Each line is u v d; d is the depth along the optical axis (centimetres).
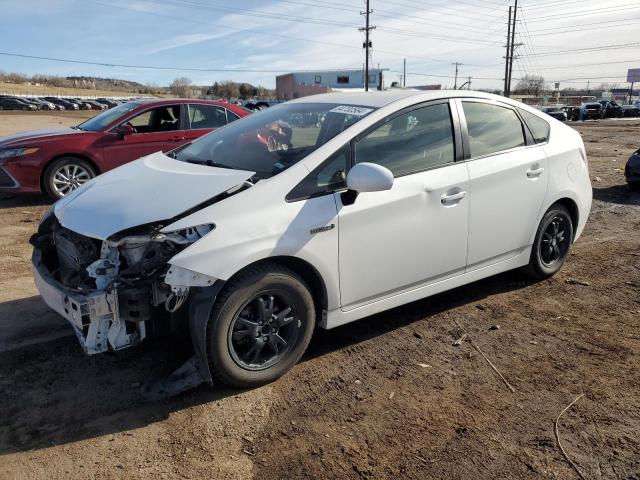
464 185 399
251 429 294
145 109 865
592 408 312
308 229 325
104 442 281
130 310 294
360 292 359
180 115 884
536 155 453
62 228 356
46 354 364
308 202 329
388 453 276
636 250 601
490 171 416
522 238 454
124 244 301
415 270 383
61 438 284
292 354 339
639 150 959
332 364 359
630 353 374
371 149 361
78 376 340
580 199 497
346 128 359
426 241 383
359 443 283
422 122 389
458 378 344
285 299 329
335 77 7962
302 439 286
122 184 356
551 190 465
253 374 324
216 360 308
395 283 376
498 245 435
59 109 6344
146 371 346
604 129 2888
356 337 396
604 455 274
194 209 307
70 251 338
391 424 298
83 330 300
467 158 407
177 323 316
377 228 355
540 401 320
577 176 492
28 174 789
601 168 1224
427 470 264
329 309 349
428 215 380
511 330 409
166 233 296
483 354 373
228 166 364
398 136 375
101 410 307
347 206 341
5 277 505
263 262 319
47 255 372
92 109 6612
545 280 505
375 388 332
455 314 435
